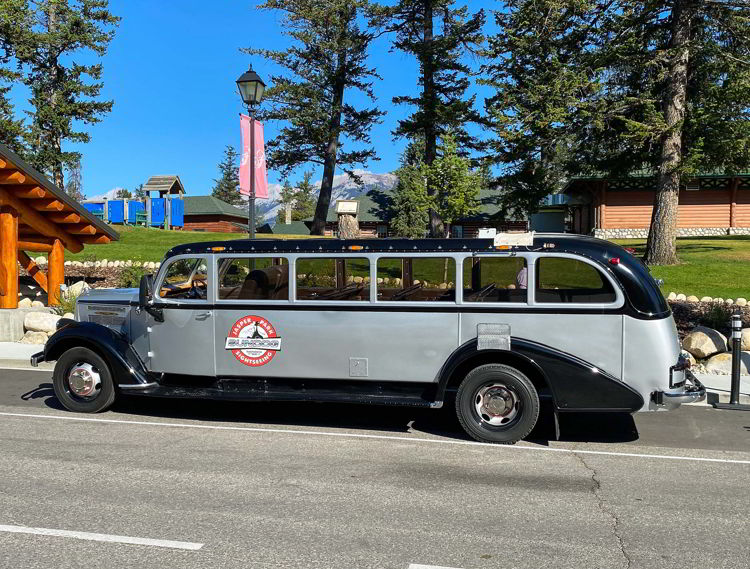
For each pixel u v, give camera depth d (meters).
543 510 4.90
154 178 48.75
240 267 7.56
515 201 21.52
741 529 4.56
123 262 21.61
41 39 34.34
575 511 4.88
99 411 8.10
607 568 3.91
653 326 6.45
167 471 5.77
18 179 13.63
